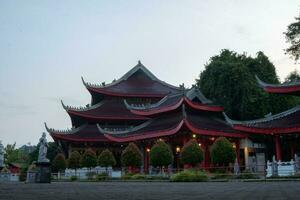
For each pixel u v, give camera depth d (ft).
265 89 141.79
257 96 189.06
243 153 173.47
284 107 197.67
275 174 108.99
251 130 140.05
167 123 176.76
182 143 174.09
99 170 160.97
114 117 225.76
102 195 42.52
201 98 188.24
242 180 105.70
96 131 225.76
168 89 247.09
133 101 241.35
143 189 58.95
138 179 131.23
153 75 256.52
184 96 168.35
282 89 138.21
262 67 204.33
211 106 180.14
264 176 109.91
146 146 185.26
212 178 118.21
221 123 183.21
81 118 232.12
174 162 172.55
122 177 139.23
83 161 169.17
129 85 247.50
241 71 190.39
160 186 73.05
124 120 228.84
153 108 186.50
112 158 165.68
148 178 129.90
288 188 54.95
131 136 182.70
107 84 243.81
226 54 210.38
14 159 388.78
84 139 214.69
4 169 197.26
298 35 158.30
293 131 131.13
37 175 111.65
